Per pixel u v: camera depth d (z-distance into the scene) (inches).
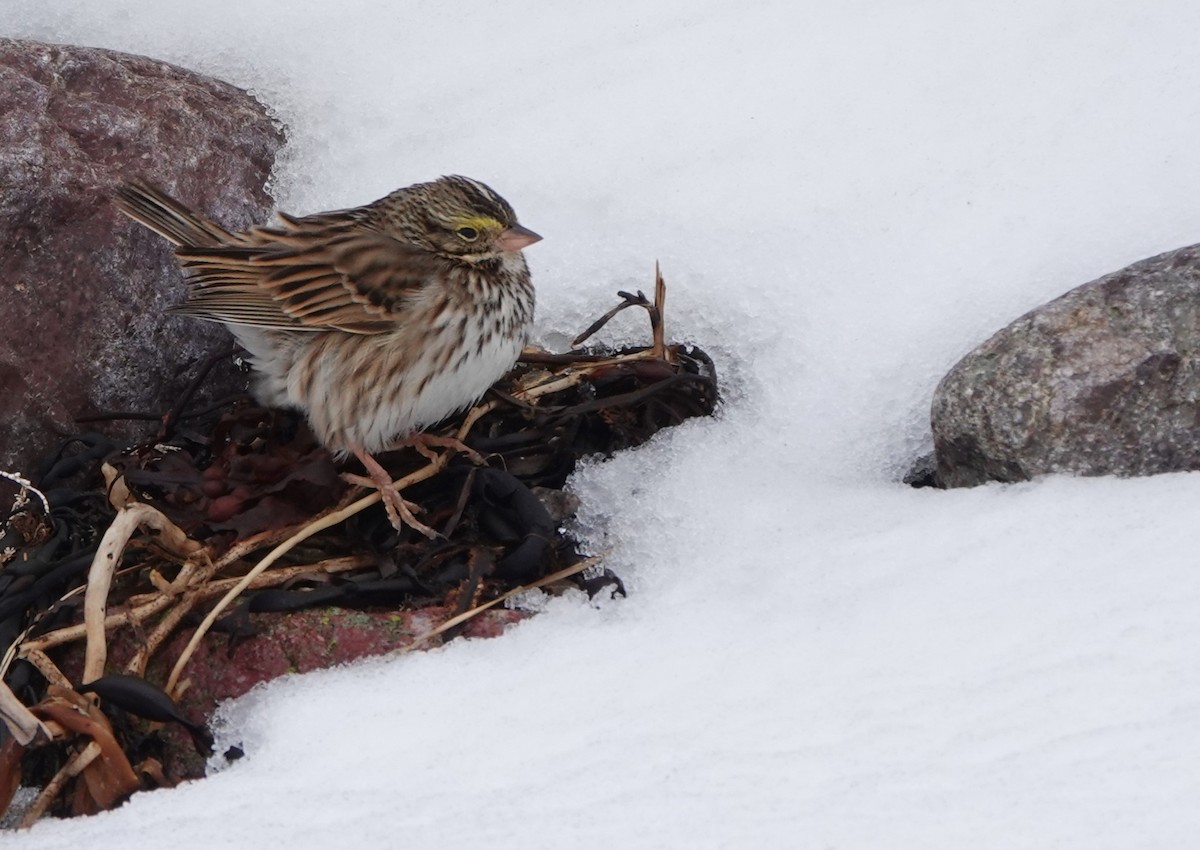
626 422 423.5
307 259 399.5
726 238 438.6
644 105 472.4
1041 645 301.9
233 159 456.1
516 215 442.3
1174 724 274.5
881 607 326.6
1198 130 439.5
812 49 480.7
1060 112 452.4
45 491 402.3
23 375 404.2
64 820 294.2
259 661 346.3
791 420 406.9
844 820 262.8
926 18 484.1
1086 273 412.2
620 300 438.0
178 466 398.3
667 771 281.0
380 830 272.2
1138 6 475.2
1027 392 368.5
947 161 445.1
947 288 417.7
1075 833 253.6
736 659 315.9
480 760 291.9
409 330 398.9
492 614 358.0
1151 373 363.9
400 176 465.1
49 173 415.2
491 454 417.4
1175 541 326.6
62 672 355.3
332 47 494.9
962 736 280.1
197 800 289.4
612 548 386.6
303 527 382.9
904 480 400.5
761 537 372.5
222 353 425.1
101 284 415.8
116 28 500.7
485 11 502.0
